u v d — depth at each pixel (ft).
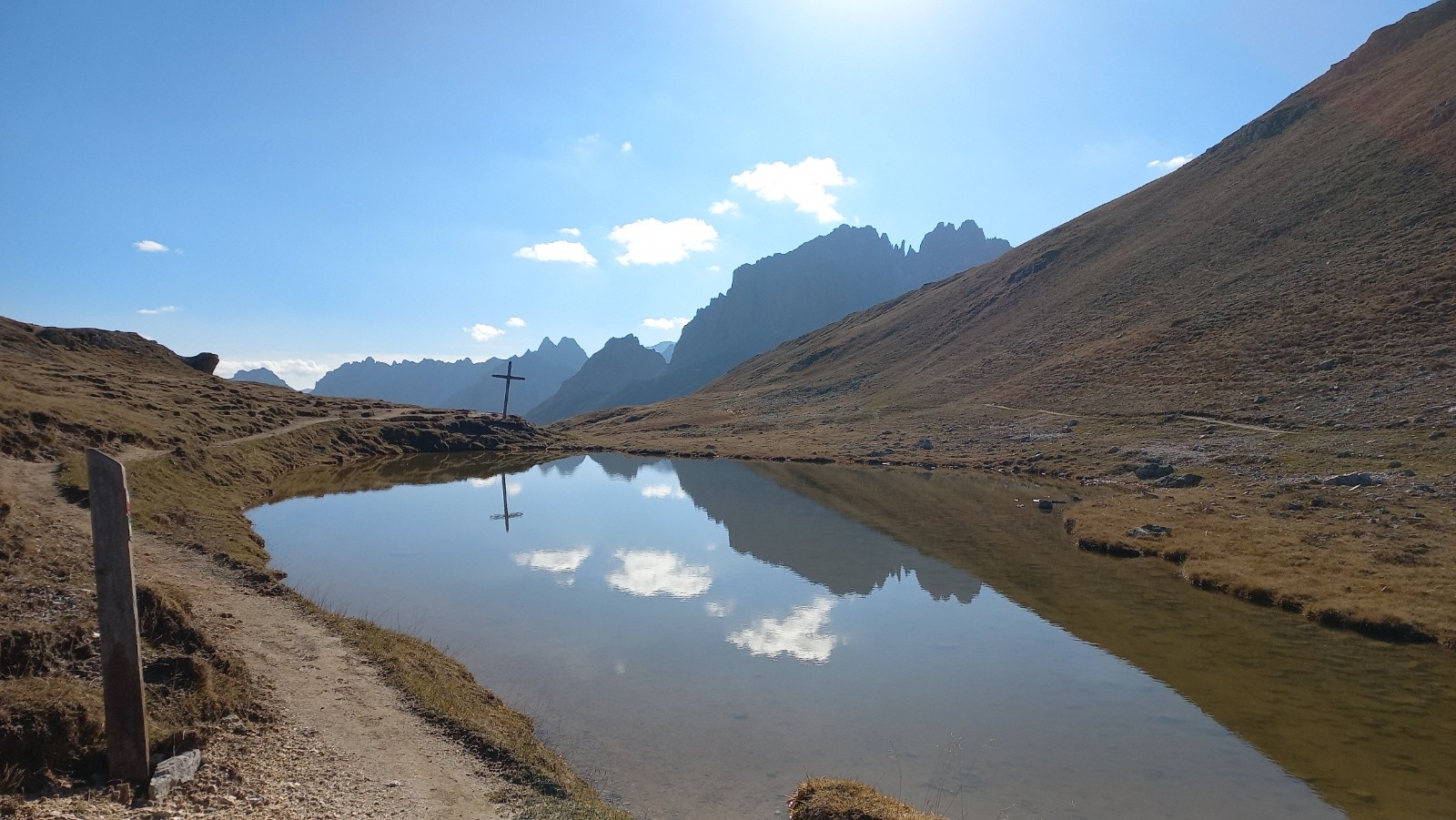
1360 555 89.71
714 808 41.52
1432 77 296.10
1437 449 125.59
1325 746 50.93
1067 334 308.19
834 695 59.06
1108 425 203.72
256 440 187.73
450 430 299.58
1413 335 174.91
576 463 248.52
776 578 95.71
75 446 108.99
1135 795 44.83
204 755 34.04
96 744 31.89
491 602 82.74
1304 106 376.89
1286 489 124.88
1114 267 349.20
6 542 51.08
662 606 82.79
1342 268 225.56
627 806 41.24
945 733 52.80
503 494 169.78
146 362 271.28
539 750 45.21
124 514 30.25
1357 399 159.94
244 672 44.88
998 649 69.97
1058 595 87.25
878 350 469.57
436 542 113.91
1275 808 43.39
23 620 40.63
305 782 34.27
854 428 301.02
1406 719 54.75
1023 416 243.60
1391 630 70.79
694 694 58.59
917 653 68.90
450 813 33.91
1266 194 313.73
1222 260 283.79
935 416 284.41
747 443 299.58
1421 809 43.16
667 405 515.09
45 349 228.22
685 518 138.72
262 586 68.28
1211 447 161.89
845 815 35.94
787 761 47.96
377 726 42.29
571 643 70.33
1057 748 50.70
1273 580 84.99
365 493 162.09
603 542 117.29
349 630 59.47
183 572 68.59
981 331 387.34
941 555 107.45
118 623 30.25
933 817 37.22
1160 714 56.24
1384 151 274.16
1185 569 94.84
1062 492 158.30
